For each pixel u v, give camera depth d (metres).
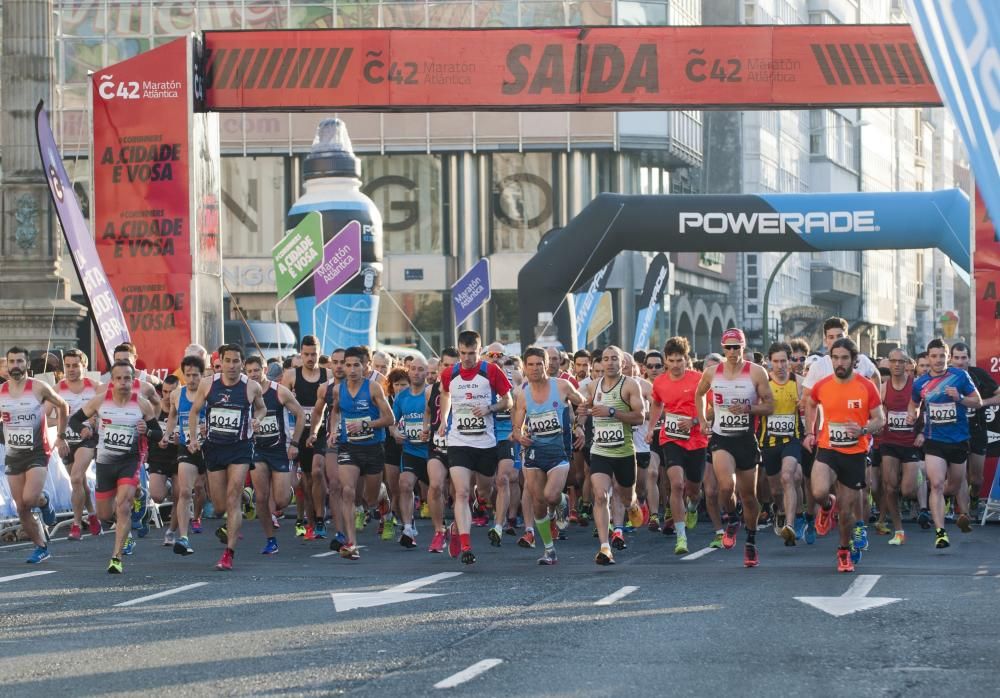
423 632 11.27
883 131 129.38
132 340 25.83
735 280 90.12
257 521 23.73
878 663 9.69
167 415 20.12
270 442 17.89
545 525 16.36
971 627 11.29
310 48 25.94
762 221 28.69
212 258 26.89
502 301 72.44
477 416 16.17
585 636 10.95
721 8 91.50
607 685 8.95
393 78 25.91
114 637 11.25
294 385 20.28
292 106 25.95
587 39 25.83
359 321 39.16
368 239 39.41
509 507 20.97
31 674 9.69
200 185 26.19
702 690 8.77
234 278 71.62
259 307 72.06
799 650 10.23
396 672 9.51
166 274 25.73
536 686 8.95
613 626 11.46
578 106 25.92
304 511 20.88
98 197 26.03
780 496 20.38
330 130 39.81
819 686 8.88
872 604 12.62
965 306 165.25
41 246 35.59
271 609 12.72
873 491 20.81
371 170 72.38
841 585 14.08
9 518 20.17
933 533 20.53
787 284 100.44
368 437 17.41
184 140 25.70
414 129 71.38
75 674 9.66
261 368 19.50
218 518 24.14
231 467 16.30
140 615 12.45
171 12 68.81
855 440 15.05
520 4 70.44
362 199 39.75
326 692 8.84
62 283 35.69
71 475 20.09
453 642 10.74
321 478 19.89
